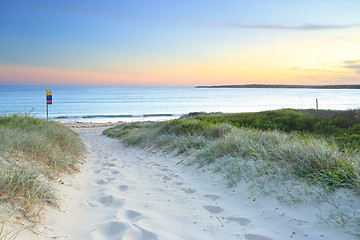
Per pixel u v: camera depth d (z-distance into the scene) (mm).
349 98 119875
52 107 76750
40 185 3137
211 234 2742
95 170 6535
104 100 108688
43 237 2314
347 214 2713
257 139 6445
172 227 2916
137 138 12258
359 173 3416
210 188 4504
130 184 4957
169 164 6871
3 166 3359
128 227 2805
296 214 3020
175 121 11594
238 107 77688
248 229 2850
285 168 4281
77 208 3447
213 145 6602
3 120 8328
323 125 11914
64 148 7254
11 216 2352
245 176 4504
